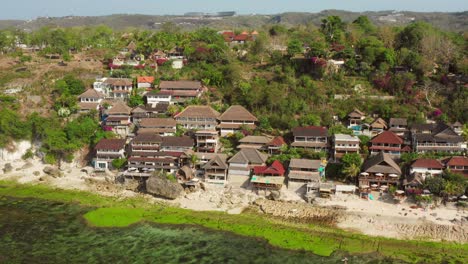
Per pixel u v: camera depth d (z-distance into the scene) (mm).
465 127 116625
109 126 125688
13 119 122125
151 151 112500
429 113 125375
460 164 99562
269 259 74812
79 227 87062
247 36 194125
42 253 76500
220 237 83125
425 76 141125
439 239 81125
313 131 114312
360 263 73688
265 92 133000
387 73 142000
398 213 89812
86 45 196750
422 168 100250
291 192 100375
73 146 117812
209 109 127000
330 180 105250
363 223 86938
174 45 175250
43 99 138625
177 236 83500
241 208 95250
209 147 114625
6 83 148125
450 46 156625
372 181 98938
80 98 137625
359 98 132750
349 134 116062
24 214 92750
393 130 118125
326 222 88188
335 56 155625
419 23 180500
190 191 101688
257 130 122875
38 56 179000
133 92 143875
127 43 195500
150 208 95750
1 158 121875
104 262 73688
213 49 167000
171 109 130125
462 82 137250
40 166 118625
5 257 74812
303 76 144375
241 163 105688
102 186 106812
